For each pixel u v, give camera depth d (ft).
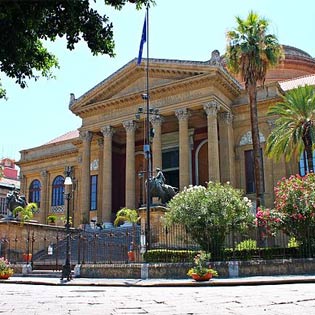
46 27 27.84
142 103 137.69
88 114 148.56
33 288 61.16
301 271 66.28
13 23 25.86
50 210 184.14
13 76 29.43
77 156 180.45
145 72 139.85
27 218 119.75
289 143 106.93
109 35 29.30
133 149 137.39
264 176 128.26
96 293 49.57
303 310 30.83
